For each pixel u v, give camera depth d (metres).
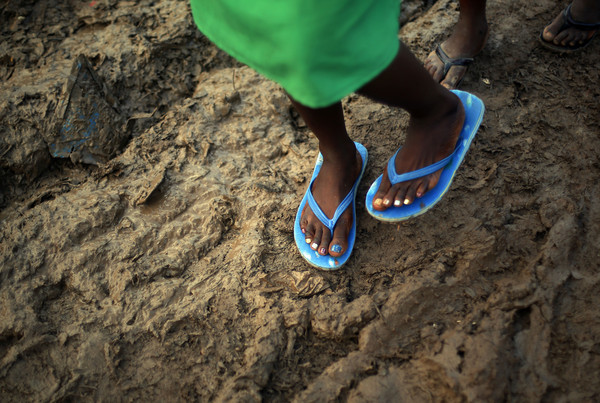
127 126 2.02
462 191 1.69
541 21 2.13
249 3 0.92
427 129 1.43
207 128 2.01
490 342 1.33
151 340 1.49
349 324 1.46
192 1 1.14
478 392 1.26
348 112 2.02
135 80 2.16
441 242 1.60
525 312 1.40
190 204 1.81
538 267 1.45
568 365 1.30
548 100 1.89
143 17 2.35
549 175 1.69
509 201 1.65
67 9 2.43
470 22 1.86
